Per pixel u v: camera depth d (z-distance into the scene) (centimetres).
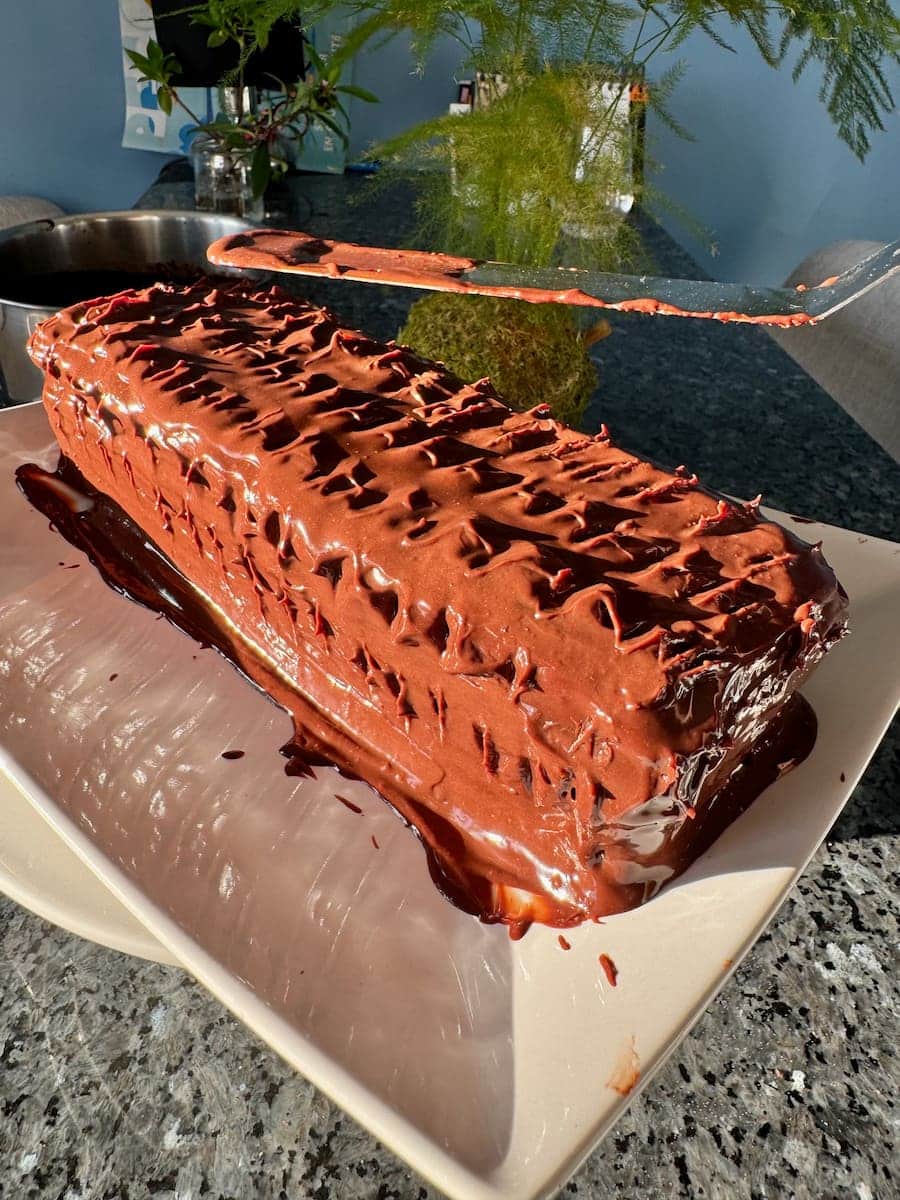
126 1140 61
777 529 73
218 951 66
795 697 79
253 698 87
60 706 86
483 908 70
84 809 76
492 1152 53
